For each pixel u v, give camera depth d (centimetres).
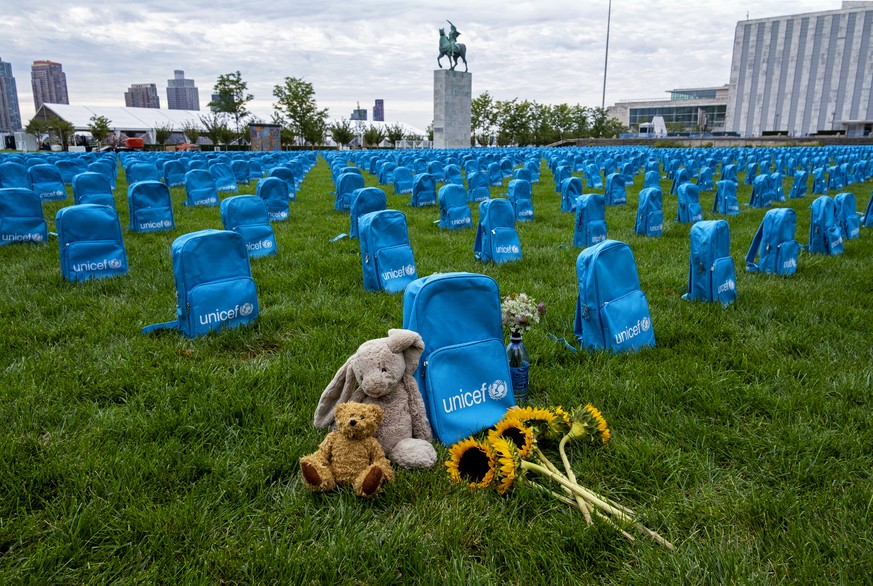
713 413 355
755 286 643
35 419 331
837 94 10144
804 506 266
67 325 487
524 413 309
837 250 842
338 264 723
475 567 234
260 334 481
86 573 227
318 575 227
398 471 286
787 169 2209
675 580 221
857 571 227
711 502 273
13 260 725
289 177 1434
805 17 10156
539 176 2102
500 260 758
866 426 338
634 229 1029
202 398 357
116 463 287
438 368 320
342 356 425
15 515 256
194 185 1310
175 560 233
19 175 1296
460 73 4638
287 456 299
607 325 433
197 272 464
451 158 2522
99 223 634
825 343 464
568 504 270
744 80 11031
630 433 334
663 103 12062
